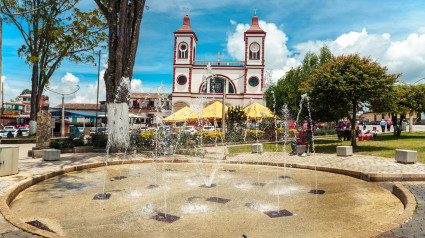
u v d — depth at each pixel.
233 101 43.00
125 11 12.87
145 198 5.33
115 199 5.25
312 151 12.75
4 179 6.46
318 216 4.26
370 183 6.73
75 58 22.38
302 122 23.70
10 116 37.16
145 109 46.94
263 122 22.39
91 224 3.94
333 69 13.33
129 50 13.43
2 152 6.81
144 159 10.73
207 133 19.19
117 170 8.75
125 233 3.60
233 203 4.99
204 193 5.73
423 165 8.27
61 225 3.90
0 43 8.11
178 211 4.52
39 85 22.84
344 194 5.63
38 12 20.30
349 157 10.59
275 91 25.42
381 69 12.72
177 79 43.25
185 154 12.69
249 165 10.03
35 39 21.42
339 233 3.58
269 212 4.46
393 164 8.53
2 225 3.69
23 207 4.75
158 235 3.53
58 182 6.81
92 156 11.47
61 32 20.58
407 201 4.67
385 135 24.61
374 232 3.37
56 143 12.80
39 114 12.14
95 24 21.05
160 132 15.48
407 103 21.77
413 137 20.88
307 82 14.36
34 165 8.81
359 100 14.40
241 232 3.63
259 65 42.75
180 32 43.50
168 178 7.42
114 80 12.88
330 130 27.52
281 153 13.16
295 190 6.01
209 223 3.97
